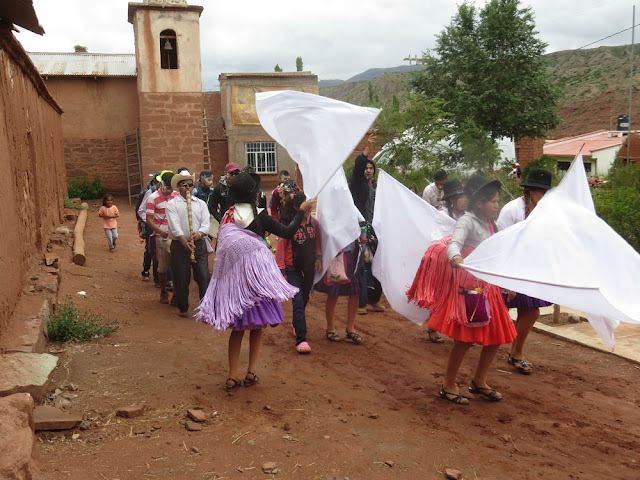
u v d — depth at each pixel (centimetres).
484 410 501
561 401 524
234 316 495
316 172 527
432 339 700
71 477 350
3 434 340
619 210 1174
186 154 2539
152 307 845
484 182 535
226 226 512
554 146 4769
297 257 649
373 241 822
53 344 629
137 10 2428
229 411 473
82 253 1116
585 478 386
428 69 2983
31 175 941
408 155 1695
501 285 445
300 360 623
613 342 537
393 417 478
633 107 9881
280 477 368
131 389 511
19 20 652
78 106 2666
